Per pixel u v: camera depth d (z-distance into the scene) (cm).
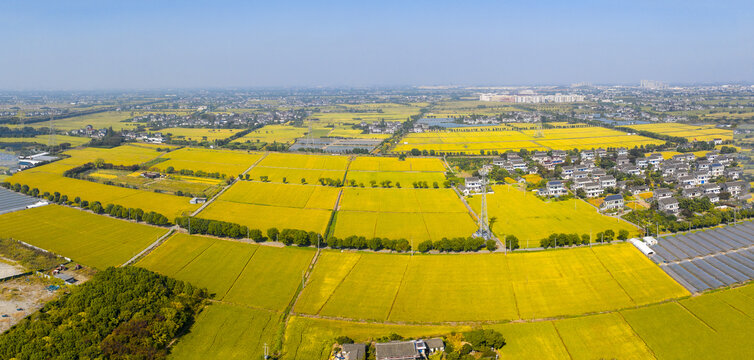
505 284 17638
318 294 17275
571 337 14475
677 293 16800
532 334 14638
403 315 15812
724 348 13838
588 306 16125
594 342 14238
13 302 16762
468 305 16338
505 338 14450
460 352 13575
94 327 14675
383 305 16450
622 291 17000
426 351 13825
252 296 17250
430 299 16762
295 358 13625
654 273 18175
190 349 14138
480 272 18550
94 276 18038
